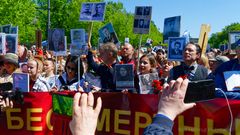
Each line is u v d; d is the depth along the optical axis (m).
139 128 3.76
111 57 4.96
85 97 1.42
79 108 1.40
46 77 6.04
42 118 4.49
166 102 1.54
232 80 3.47
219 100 3.23
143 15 6.77
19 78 4.57
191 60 4.58
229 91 3.48
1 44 6.82
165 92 1.57
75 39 5.39
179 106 1.54
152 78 4.27
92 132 1.37
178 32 6.77
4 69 4.98
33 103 4.48
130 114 3.81
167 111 1.53
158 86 4.21
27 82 4.55
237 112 3.17
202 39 6.55
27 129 4.52
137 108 3.76
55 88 5.09
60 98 4.23
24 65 5.64
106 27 6.70
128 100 3.81
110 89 4.80
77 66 5.12
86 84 4.95
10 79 4.91
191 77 4.53
